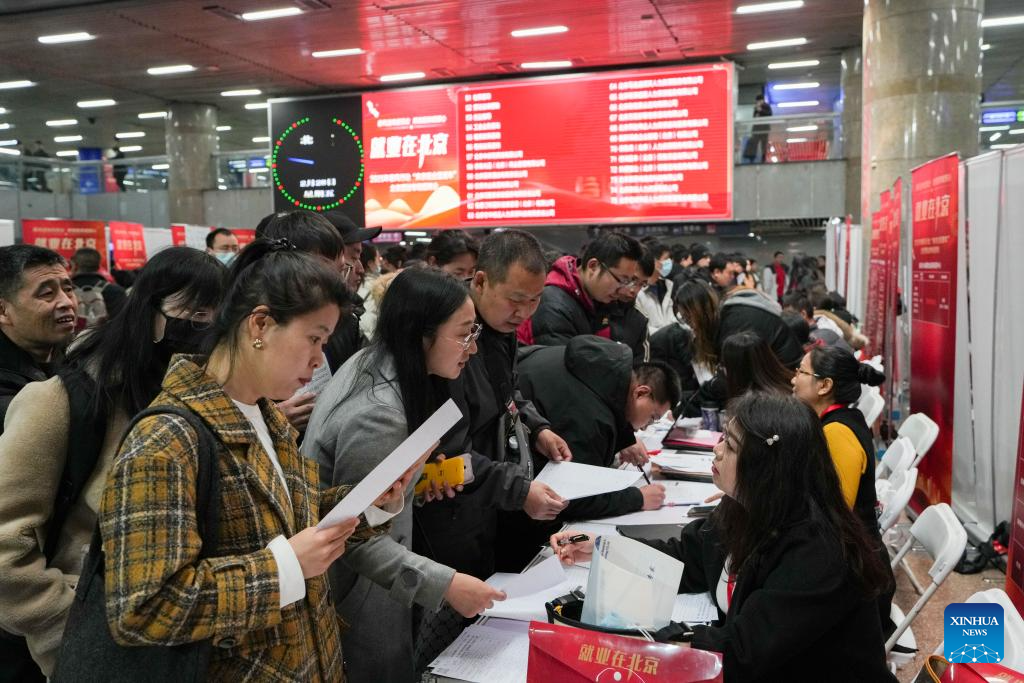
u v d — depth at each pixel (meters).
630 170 10.21
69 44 10.55
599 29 9.95
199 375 1.09
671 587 1.40
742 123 10.70
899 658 2.07
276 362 1.08
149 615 0.94
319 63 11.63
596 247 3.14
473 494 1.80
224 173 14.26
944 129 6.36
